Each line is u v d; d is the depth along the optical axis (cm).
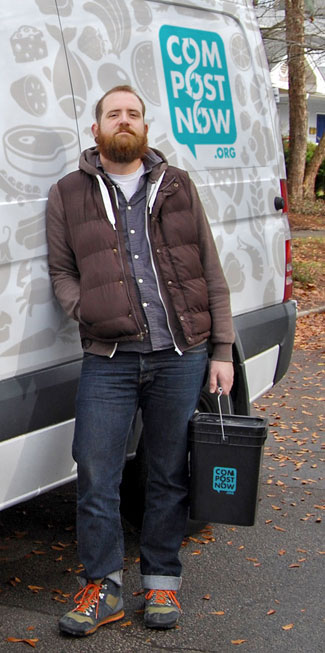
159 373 345
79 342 364
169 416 349
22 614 362
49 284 348
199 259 350
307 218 1988
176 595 383
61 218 341
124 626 353
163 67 407
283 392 737
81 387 344
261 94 485
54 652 334
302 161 2081
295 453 582
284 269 500
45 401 346
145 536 359
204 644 343
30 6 338
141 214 339
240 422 355
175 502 355
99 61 371
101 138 333
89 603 346
